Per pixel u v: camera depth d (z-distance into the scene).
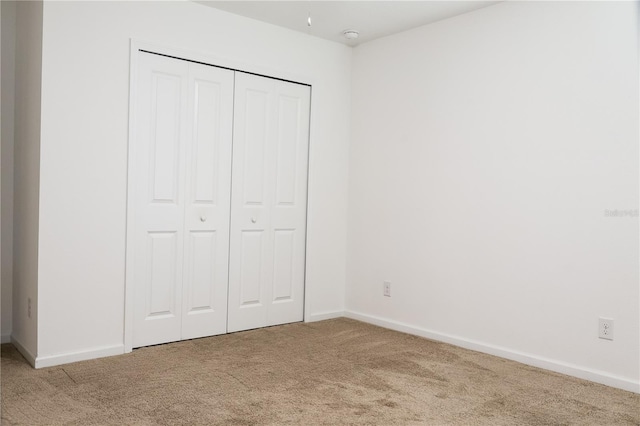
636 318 2.92
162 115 3.54
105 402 2.57
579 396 2.81
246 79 3.97
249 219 4.04
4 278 3.56
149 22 3.43
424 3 3.58
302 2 3.61
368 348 3.64
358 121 4.54
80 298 3.20
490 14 3.60
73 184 3.15
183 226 3.67
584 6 3.13
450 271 3.83
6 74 3.54
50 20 3.04
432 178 3.96
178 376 2.97
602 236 3.06
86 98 3.18
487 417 2.50
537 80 3.35
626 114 2.96
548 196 3.29
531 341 3.37
